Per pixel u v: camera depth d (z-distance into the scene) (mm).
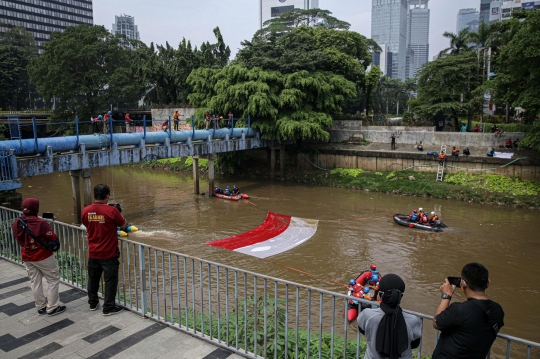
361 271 18812
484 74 45688
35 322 7348
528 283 17750
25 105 82625
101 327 7195
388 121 46219
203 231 24688
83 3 123375
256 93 35750
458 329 4148
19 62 71188
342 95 41625
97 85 53250
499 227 25484
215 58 61969
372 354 4527
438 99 47375
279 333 7133
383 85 93188
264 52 40625
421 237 23812
